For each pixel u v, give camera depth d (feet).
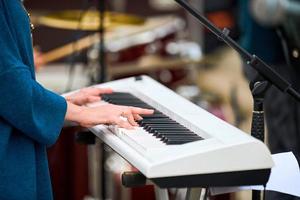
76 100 12.94
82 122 11.18
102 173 17.99
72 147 20.11
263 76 11.09
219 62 28.17
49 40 27.94
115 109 11.34
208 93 24.95
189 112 11.94
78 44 19.44
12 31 10.80
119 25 20.97
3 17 10.69
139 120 11.59
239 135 10.34
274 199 12.69
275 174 11.22
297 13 14.73
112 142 11.06
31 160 11.08
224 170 9.73
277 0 14.67
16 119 10.61
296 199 12.57
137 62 22.99
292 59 15.51
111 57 22.47
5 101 10.52
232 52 29.12
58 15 20.36
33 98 10.67
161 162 9.52
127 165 20.42
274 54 18.04
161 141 10.64
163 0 32.35
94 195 20.34
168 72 24.52
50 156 19.92
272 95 17.70
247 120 25.76
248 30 18.40
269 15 14.78
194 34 28.40
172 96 13.03
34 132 10.75
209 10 28.27
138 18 21.72
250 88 11.25
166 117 12.01
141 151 10.20
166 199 12.94
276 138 17.78
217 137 10.34
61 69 22.35
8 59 10.55
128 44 22.77
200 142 10.19
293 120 17.46
